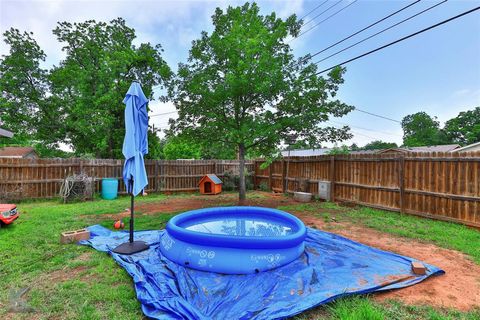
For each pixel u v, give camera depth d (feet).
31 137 45.39
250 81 25.88
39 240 14.58
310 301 8.13
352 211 24.18
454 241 14.96
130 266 10.95
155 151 51.11
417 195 21.72
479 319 7.65
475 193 17.93
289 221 17.15
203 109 28.30
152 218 20.92
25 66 40.93
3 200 27.84
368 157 26.14
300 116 27.12
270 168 41.75
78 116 40.24
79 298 8.64
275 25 30.07
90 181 30.86
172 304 7.85
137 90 14.14
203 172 42.57
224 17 29.63
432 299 8.75
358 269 10.72
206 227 16.69
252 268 10.34
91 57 44.27
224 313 7.63
